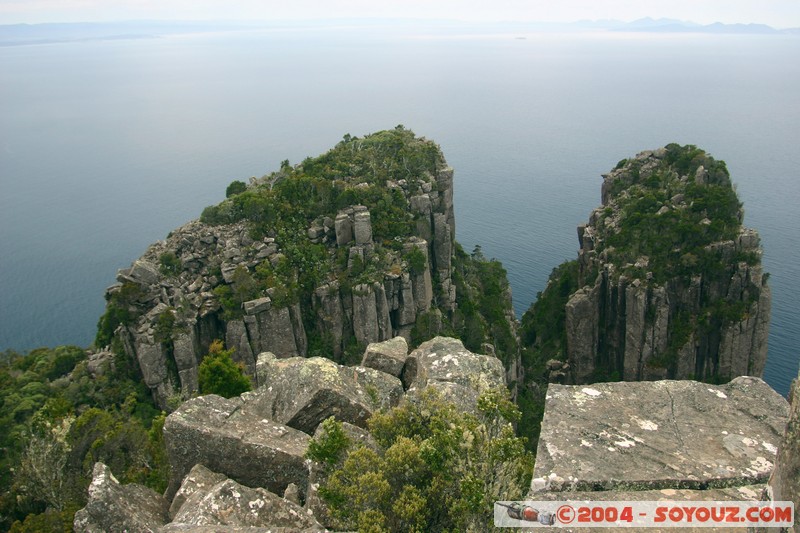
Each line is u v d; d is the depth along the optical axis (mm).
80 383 76438
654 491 13977
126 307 81188
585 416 16375
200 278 88875
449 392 29344
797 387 11867
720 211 107875
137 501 26672
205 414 30219
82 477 47000
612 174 131625
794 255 197000
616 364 111250
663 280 104938
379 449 24938
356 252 95125
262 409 32625
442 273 110312
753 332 104875
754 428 15805
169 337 78062
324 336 92688
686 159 122125
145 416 73250
